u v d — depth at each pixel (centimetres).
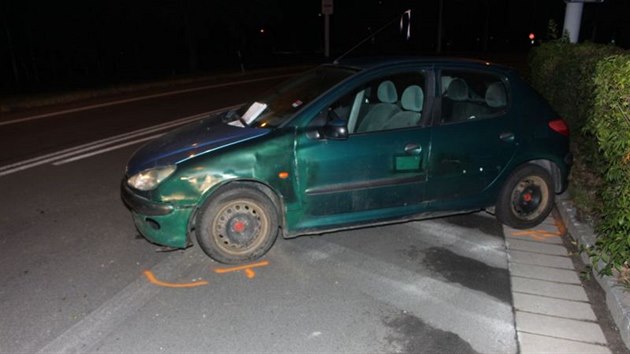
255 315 362
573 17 876
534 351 322
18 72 2391
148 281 410
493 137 479
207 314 363
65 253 459
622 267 388
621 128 350
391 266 436
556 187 523
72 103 1442
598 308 371
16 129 1028
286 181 429
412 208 469
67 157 796
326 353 321
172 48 3159
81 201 596
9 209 571
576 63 659
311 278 416
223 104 1421
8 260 446
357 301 381
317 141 432
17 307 372
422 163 458
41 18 2145
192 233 482
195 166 414
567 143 514
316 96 453
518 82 497
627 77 334
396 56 514
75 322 353
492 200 498
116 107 1350
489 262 444
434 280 412
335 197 443
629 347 323
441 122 464
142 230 439
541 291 394
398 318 359
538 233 507
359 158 441
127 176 443
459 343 330
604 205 411
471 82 481
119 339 335
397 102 466
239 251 435
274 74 2519
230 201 424
